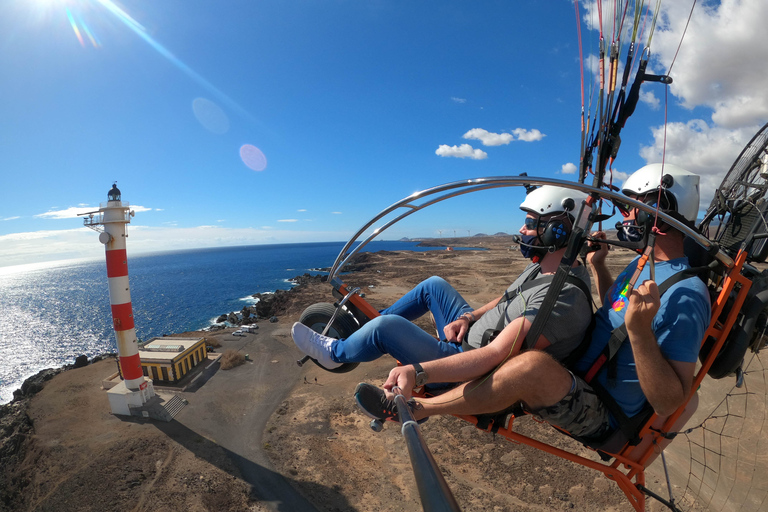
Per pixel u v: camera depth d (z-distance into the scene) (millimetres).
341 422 32875
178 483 26578
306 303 82188
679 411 2834
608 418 2957
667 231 2750
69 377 47094
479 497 22172
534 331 2705
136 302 138375
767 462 13781
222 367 46156
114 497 25562
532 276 3266
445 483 1056
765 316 2666
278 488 25734
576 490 22203
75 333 108500
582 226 2588
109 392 35594
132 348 35281
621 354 2822
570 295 2844
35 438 33031
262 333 60000
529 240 3156
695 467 16312
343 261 4086
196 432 32781
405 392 2541
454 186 3131
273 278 187750
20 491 27422
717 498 14156
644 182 2764
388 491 24922
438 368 2674
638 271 2494
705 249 2713
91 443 31828
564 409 2688
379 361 43156
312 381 41031
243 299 132125
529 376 2588
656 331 2578
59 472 28516
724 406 16031
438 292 3990
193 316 110688
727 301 2725
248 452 29703
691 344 2441
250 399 38094
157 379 42406
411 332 3270
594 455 24734
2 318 134875
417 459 1238
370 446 29594
